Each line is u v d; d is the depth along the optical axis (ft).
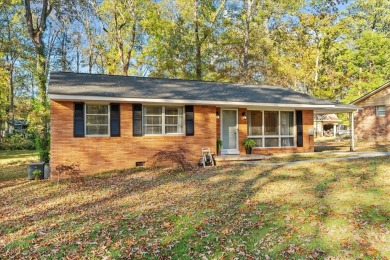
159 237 16.53
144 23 75.10
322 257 13.39
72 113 37.70
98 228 18.33
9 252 15.48
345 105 51.57
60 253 15.10
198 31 78.18
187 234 16.72
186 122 43.78
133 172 38.11
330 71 99.71
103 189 29.84
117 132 39.99
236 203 22.13
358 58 95.50
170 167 40.83
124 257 14.35
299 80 98.78
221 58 82.28
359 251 13.71
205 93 46.50
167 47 77.05
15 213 22.74
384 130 73.82
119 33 77.15
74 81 43.47
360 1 118.32
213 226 17.71
